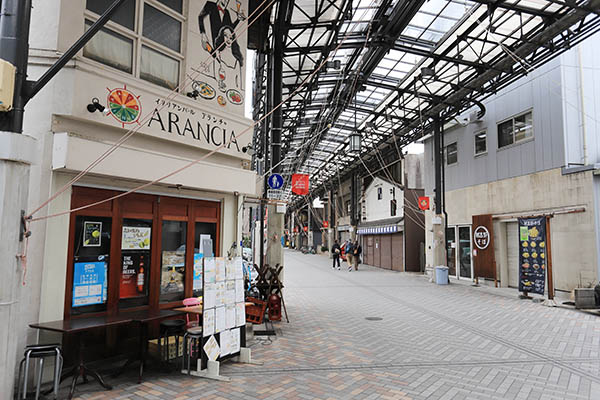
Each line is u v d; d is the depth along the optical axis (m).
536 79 11.87
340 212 33.91
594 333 6.93
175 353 5.06
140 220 5.33
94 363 4.77
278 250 9.30
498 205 13.48
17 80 3.11
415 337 6.59
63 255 4.38
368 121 18.44
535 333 6.93
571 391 4.27
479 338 6.56
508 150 13.03
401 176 21.39
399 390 4.24
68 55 3.23
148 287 5.38
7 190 3.09
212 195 6.36
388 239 22.45
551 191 11.23
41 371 3.66
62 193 4.39
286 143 20.34
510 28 10.02
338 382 4.45
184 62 5.88
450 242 16.48
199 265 6.18
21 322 3.95
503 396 4.12
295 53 11.28
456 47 11.02
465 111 15.49
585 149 10.76
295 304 9.81
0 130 3.07
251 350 5.73
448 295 11.58
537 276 10.51
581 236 10.20
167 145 5.46
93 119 4.47
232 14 6.70
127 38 5.19
